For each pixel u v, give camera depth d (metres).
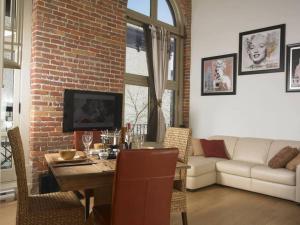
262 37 4.89
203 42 5.78
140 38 5.22
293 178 3.65
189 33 5.97
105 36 4.41
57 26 3.86
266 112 4.83
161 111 5.27
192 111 5.94
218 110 5.50
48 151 3.79
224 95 5.41
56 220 1.94
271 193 3.86
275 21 4.77
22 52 3.72
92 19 4.24
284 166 3.97
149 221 1.76
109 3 4.46
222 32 5.48
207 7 5.74
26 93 3.78
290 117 4.55
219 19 5.54
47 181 3.54
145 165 1.67
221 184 4.45
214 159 4.57
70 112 3.99
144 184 1.70
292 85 4.52
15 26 3.59
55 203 2.06
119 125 4.56
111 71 4.50
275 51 4.73
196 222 2.97
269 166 4.05
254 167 4.07
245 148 4.73
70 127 3.99
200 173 4.18
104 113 4.38
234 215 3.19
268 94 4.81
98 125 4.30
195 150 4.91
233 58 5.27
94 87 4.29
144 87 5.29
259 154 4.52
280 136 4.66
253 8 5.05
